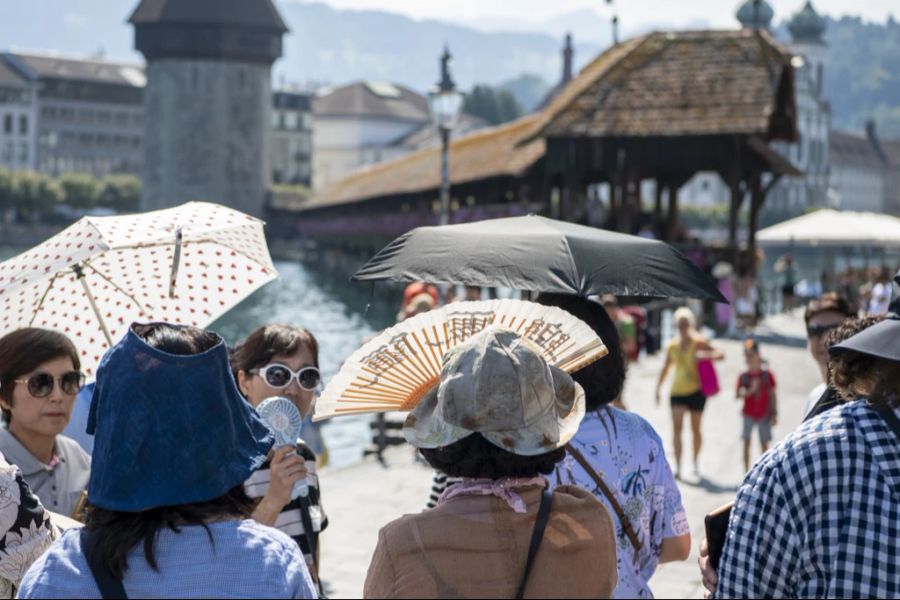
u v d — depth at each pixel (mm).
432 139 170375
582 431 3791
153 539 2541
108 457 2551
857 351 3000
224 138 119375
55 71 174625
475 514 2744
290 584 2570
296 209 122438
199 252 5305
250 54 120000
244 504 2682
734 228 34656
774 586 2945
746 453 13211
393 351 3229
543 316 3293
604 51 40031
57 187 151125
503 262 4383
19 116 169875
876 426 2896
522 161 44688
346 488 12242
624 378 3943
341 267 98750
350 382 3221
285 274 108125
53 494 4621
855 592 2814
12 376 4449
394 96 199750
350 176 101875
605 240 4605
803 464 2889
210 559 2541
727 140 34656
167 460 2543
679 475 13000
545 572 2686
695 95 34781
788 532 2895
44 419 4500
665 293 4453
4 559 3652
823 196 187500
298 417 3883
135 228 4809
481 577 2670
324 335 55000
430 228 4715
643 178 41156
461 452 2785
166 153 118625
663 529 3912
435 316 3277
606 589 2744
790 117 34875
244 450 2662
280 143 185125
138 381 2553
